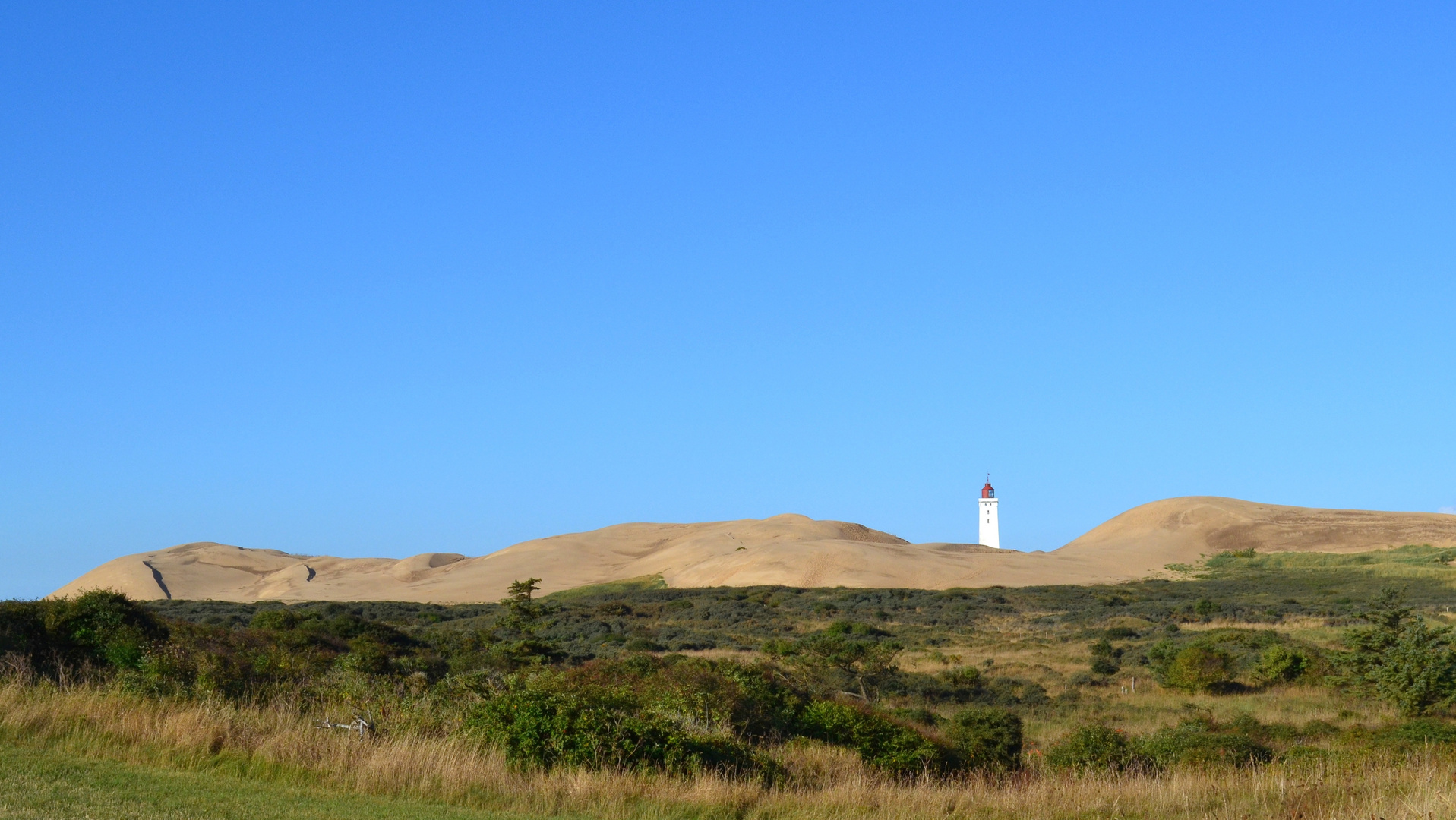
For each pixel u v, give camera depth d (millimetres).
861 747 20969
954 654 53781
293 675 22469
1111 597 92688
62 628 23000
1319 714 35844
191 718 14703
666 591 108188
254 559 164625
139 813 10859
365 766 13750
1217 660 42188
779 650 51156
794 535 155000
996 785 17625
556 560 153000
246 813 11367
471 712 16578
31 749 13438
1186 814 13555
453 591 135250
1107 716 36625
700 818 13414
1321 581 104750
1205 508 166500
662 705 18781
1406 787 13055
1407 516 162250
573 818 12797
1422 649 35969
